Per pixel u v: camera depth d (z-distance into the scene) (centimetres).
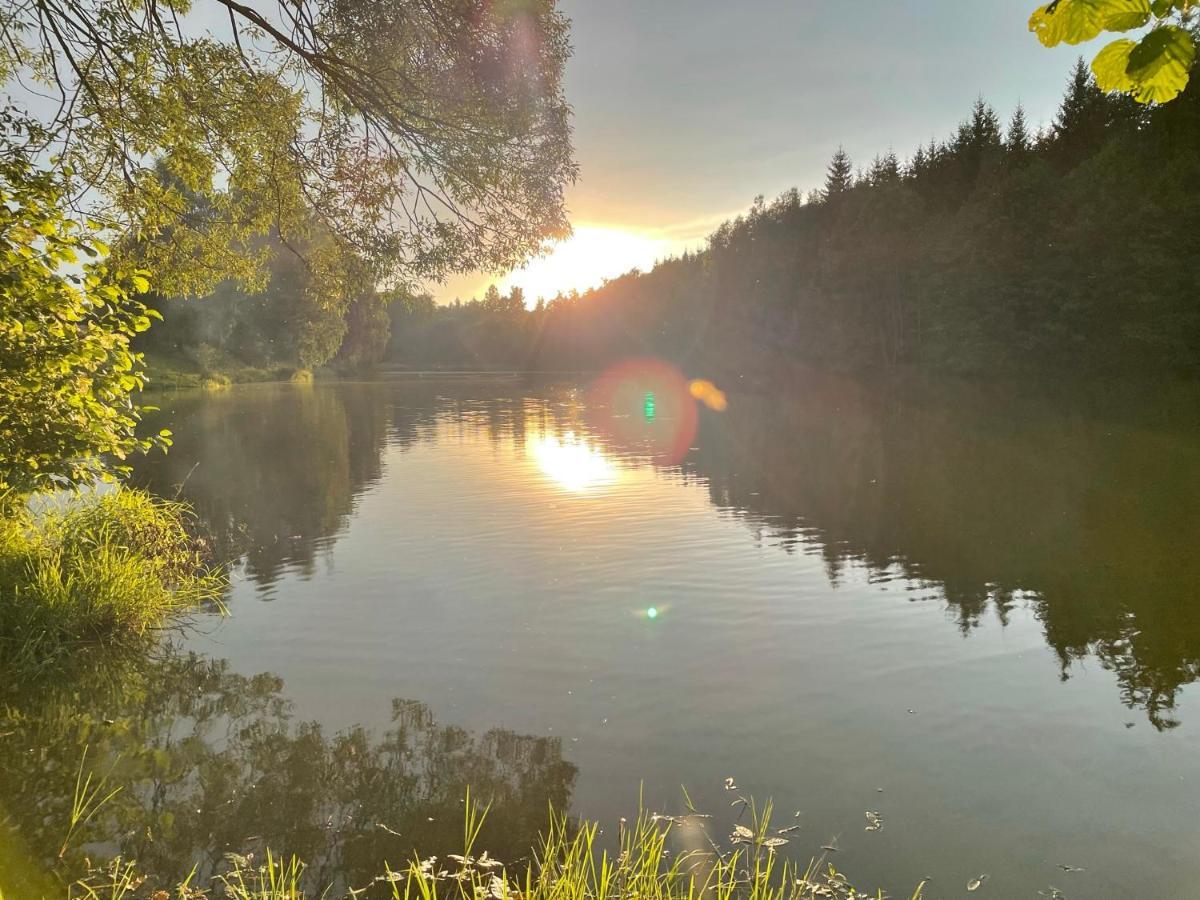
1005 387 4334
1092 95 6444
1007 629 827
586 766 551
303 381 7000
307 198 934
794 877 428
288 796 510
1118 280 3722
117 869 427
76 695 672
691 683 693
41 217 602
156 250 930
